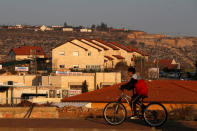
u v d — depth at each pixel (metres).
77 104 47.00
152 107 20.17
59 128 19.84
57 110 30.14
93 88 122.56
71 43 147.38
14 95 91.69
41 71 144.00
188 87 56.53
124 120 20.55
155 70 158.25
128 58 187.25
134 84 20.27
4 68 143.50
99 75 123.38
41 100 71.00
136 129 19.48
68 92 94.44
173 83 60.91
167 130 19.55
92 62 148.25
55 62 146.75
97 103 47.41
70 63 147.38
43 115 27.03
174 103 43.81
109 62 168.88
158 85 58.50
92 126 20.42
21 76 123.12
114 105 20.75
